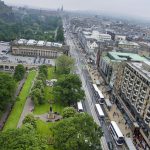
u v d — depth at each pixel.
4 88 158.88
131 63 186.62
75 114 138.38
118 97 193.62
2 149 99.31
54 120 158.50
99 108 174.75
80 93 180.38
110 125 155.50
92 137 118.00
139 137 149.25
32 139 103.69
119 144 139.12
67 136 115.56
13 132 107.50
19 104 175.75
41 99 177.38
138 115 155.12
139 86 158.62
